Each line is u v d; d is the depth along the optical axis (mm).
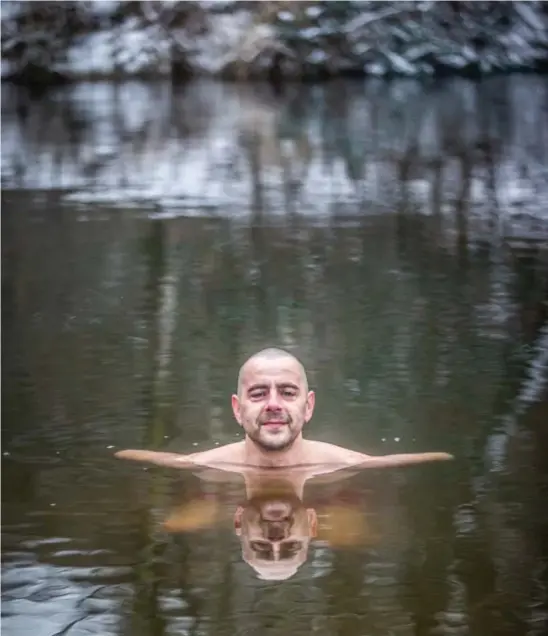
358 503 3242
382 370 4676
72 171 10789
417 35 20297
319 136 12992
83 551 2885
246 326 5406
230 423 4004
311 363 4695
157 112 15609
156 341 5152
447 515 3125
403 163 11078
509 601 2561
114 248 7383
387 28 20375
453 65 20219
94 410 4156
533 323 5438
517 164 10938
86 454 3699
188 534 3002
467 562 2795
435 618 2471
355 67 20266
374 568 2746
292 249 7348
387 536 2955
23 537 2984
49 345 5086
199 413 4109
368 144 12328
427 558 2801
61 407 4168
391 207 8977
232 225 8227
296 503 3244
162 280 6457
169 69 20281
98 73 20000
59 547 2914
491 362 4742
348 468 3553
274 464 3578
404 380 4523
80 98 17609
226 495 3314
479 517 3113
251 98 17453
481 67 20266
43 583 2691
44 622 2486
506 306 5777
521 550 2850
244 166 11008
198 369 4648
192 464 3590
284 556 2824
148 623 2467
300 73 20141
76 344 5090
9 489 3373
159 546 2912
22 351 4996
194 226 8188
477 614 2498
